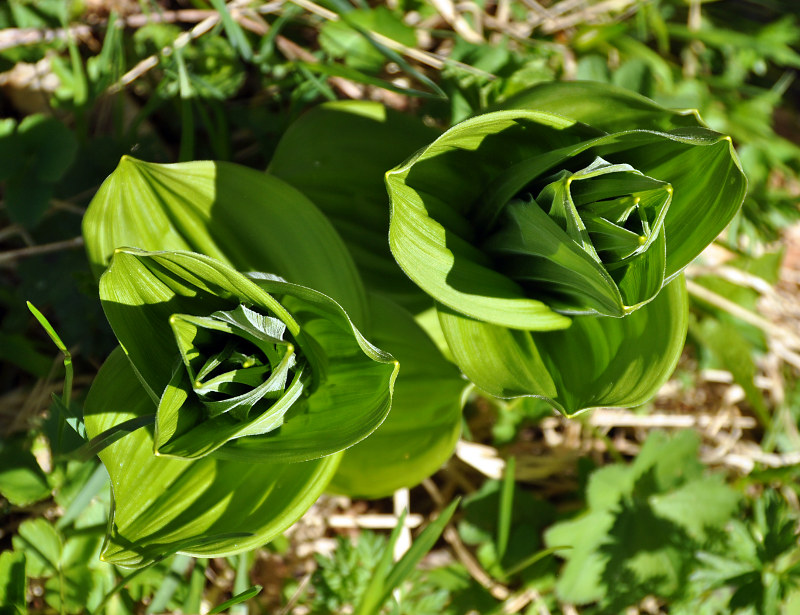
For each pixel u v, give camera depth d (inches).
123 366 26.4
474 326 27.9
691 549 32.2
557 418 35.3
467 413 34.3
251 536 25.6
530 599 32.7
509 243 27.1
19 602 28.3
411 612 31.2
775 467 34.1
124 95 34.1
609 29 36.5
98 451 26.2
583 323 27.9
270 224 27.2
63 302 31.2
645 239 25.2
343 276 27.3
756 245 36.8
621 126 27.2
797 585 31.6
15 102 34.1
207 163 27.0
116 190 26.3
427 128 30.3
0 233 31.8
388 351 28.5
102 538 29.3
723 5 42.8
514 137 27.0
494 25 36.6
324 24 34.1
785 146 37.5
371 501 34.1
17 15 32.7
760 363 37.1
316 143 30.0
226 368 25.3
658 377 26.4
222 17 31.4
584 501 33.5
